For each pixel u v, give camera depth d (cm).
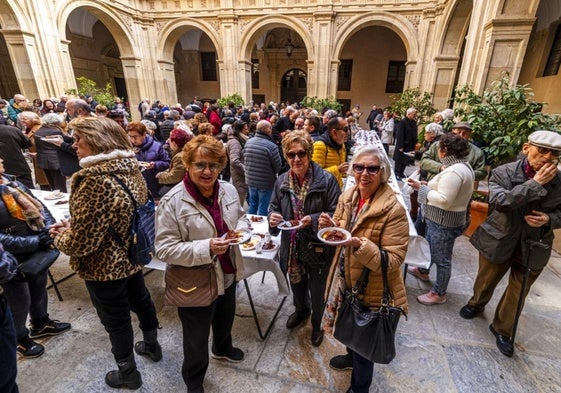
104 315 150
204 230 135
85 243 128
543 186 165
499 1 492
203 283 138
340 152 258
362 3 1045
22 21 808
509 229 180
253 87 1747
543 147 153
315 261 177
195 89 1770
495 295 254
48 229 176
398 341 204
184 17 1188
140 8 1194
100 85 1458
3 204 156
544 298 249
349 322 137
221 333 176
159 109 969
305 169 174
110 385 168
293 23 1116
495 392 170
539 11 723
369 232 132
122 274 142
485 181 525
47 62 874
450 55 960
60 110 673
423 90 1057
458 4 838
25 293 173
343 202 154
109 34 1462
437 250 226
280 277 201
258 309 235
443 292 238
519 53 504
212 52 1706
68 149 366
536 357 192
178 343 201
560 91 640
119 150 134
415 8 1004
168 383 173
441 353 194
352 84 1588
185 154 129
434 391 169
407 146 571
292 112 653
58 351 192
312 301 188
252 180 340
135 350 191
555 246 339
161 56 1255
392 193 133
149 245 151
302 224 163
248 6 1127
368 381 148
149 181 292
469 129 274
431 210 222
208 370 181
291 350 196
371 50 1517
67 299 241
